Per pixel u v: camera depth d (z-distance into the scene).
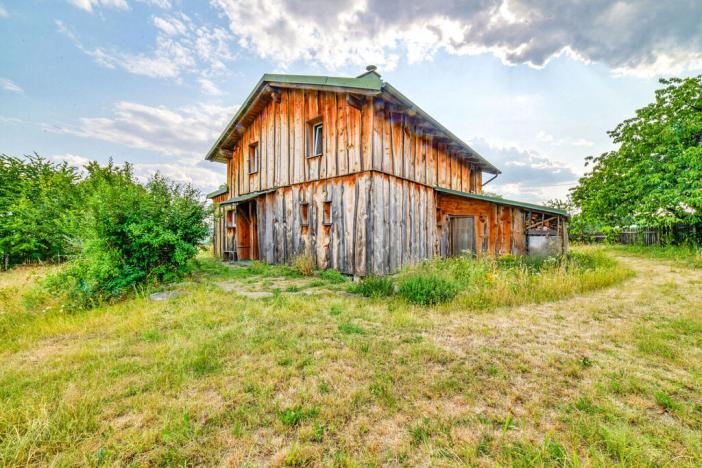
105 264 5.11
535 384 2.47
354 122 7.55
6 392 2.32
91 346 3.23
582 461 1.64
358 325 3.90
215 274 8.15
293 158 9.45
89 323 3.98
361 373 2.62
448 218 10.65
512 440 1.80
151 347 3.17
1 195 11.38
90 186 10.96
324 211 8.40
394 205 7.88
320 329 3.72
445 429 1.91
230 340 3.34
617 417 2.03
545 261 7.59
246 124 11.59
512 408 2.14
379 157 7.34
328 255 8.23
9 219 10.75
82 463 1.65
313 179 8.71
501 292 5.11
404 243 8.25
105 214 5.27
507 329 3.78
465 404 2.20
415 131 8.95
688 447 1.72
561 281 5.79
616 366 2.78
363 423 1.96
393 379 2.53
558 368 2.75
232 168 13.12
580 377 2.58
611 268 7.80
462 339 3.45
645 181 12.95
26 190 11.52
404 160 8.37
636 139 14.34
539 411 2.09
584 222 16.84
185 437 1.82
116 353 3.03
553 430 1.83
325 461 1.65
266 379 2.50
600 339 3.45
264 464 1.64
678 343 3.30
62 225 6.01
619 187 14.71
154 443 1.79
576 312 4.50
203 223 6.71
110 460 1.66
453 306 4.71
